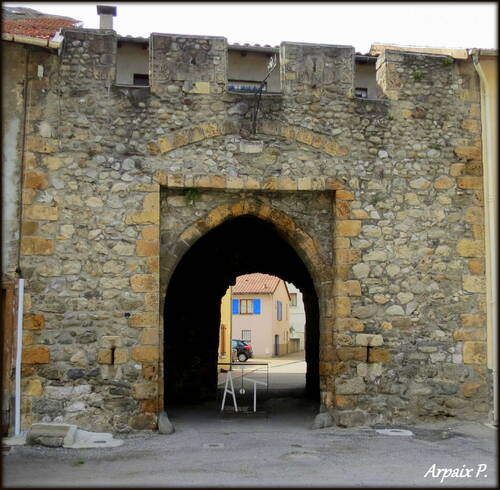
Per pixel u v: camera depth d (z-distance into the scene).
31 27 12.09
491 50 10.74
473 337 10.50
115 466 7.52
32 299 9.43
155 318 9.70
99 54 10.06
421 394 10.27
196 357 14.58
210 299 14.87
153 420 9.53
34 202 9.60
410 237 10.53
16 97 9.73
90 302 9.59
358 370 10.17
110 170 9.88
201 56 10.33
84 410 9.38
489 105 10.89
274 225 10.66
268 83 14.27
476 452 8.41
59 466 7.49
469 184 10.79
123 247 9.77
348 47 10.73
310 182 10.34
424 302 10.45
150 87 10.14
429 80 10.92
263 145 10.34
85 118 9.91
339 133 10.55
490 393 10.43
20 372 9.26
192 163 10.12
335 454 8.24
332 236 10.54
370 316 10.29
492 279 10.60
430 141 10.79
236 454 8.24
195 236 10.24
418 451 8.45
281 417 11.47
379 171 10.58
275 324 43.16
